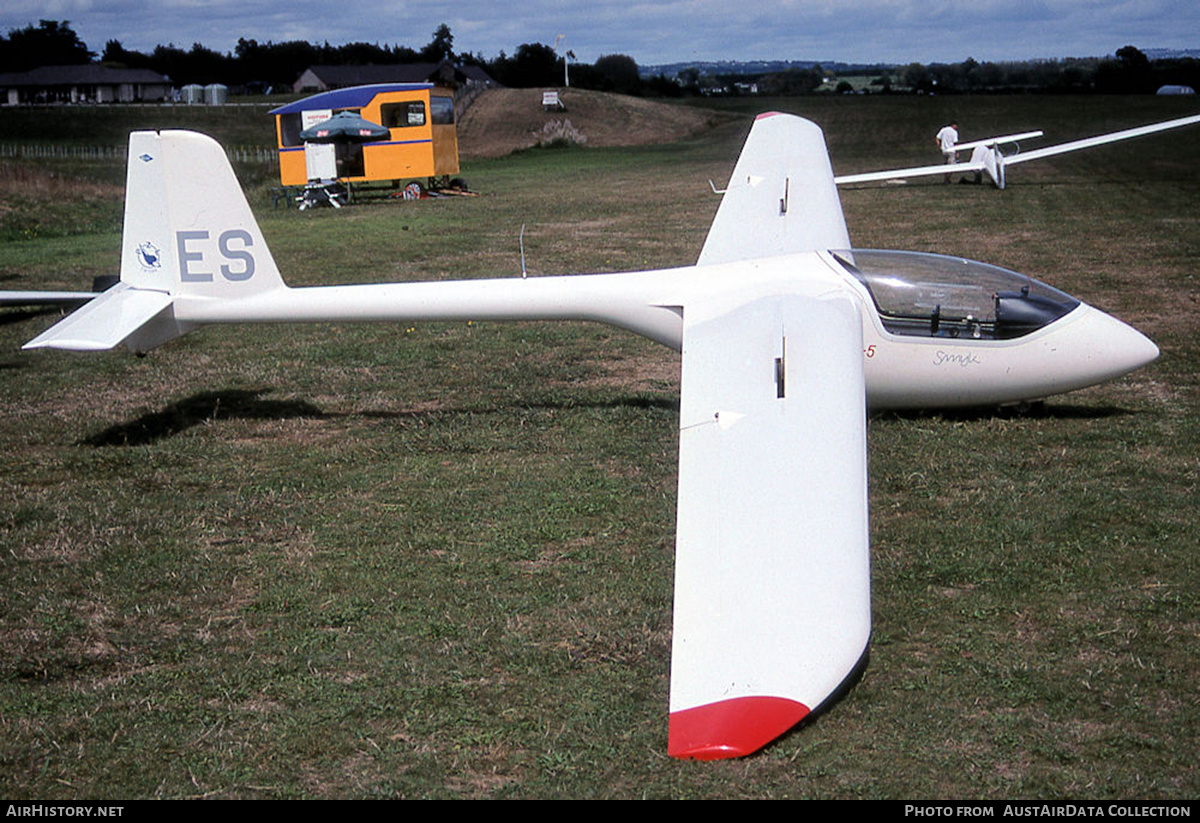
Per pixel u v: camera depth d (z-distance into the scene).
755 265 8.12
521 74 100.06
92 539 6.40
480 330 12.05
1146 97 64.69
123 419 8.97
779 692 3.48
